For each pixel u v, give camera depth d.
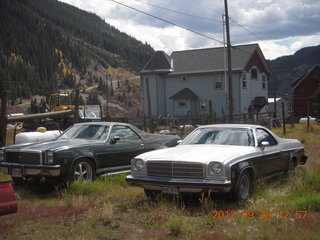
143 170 7.19
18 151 8.55
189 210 6.58
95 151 9.00
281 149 8.73
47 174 8.13
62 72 195.25
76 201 7.28
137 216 6.34
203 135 8.36
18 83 147.25
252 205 6.48
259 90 47.53
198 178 6.70
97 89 179.75
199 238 5.24
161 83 47.47
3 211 5.05
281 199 7.05
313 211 6.27
